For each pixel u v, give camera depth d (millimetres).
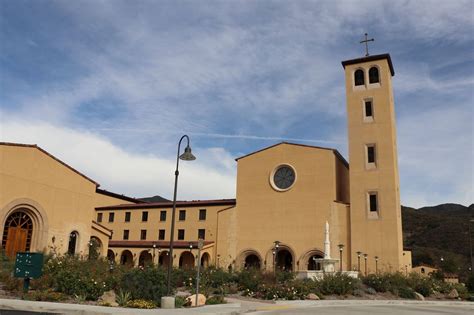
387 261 43500
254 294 27047
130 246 57031
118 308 16078
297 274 35344
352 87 50844
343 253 45781
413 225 110250
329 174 48562
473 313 21812
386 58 50000
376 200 45906
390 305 25828
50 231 34500
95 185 40656
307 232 47938
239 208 52531
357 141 48625
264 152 53062
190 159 20484
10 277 19531
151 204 60656
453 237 94938
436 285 34656
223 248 52062
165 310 16125
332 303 25094
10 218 32094
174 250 53562
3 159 31312
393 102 51438
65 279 18969
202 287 27000
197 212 56906
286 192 50250
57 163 36062
